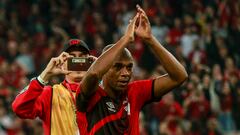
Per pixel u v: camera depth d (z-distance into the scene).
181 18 35.88
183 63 29.11
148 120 26.67
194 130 26.56
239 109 28.27
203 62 31.02
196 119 26.73
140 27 10.02
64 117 11.08
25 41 35.78
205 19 34.28
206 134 26.67
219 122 27.83
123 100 10.27
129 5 36.69
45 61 32.81
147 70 31.28
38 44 35.50
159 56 10.18
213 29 33.72
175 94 27.19
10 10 38.81
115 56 9.72
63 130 11.04
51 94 11.20
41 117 11.19
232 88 28.50
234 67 31.25
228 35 33.81
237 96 28.47
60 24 36.94
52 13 37.94
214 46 31.75
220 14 34.72
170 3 36.28
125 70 10.05
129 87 10.43
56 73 10.87
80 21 36.62
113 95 10.21
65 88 11.28
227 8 35.00
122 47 9.73
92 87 9.84
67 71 10.87
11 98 28.97
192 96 27.08
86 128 10.07
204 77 27.73
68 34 36.34
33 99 10.89
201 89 27.36
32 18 37.81
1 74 31.41
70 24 36.88
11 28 37.19
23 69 32.47
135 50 31.45
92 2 37.84
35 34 36.75
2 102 28.52
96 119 10.05
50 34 37.09
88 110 10.10
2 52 34.09
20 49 34.34
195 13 35.09
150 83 10.45
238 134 27.95
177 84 10.34
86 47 11.80
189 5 35.75
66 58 11.01
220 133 26.97
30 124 26.97
